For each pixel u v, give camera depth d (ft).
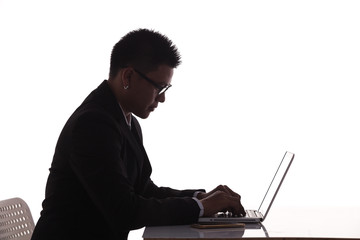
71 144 6.72
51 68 17.15
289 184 16.29
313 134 16.21
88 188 6.59
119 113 7.17
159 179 16.76
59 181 6.86
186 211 6.83
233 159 16.55
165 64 7.13
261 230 6.41
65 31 17.06
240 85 16.49
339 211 8.09
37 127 17.25
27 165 17.28
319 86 16.14
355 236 5.92
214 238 5.83
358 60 15.92
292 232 6.25
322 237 5.87
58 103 17.16
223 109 16.58
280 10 16.26
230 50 16.49
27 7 17.13
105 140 6.69
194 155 16.70
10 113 17.30
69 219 6.77
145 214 6.60
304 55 16.20
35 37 17.15
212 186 16.61
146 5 16.71
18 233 7.99
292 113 16.30
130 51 7.13
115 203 6.48
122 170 6.73
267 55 16.37
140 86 7.14
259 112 16.44
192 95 16.67
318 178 16.16
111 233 6.89
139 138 7.97
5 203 7.94
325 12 16.06
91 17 16.94
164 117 16.78
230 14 16.46
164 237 5.90
